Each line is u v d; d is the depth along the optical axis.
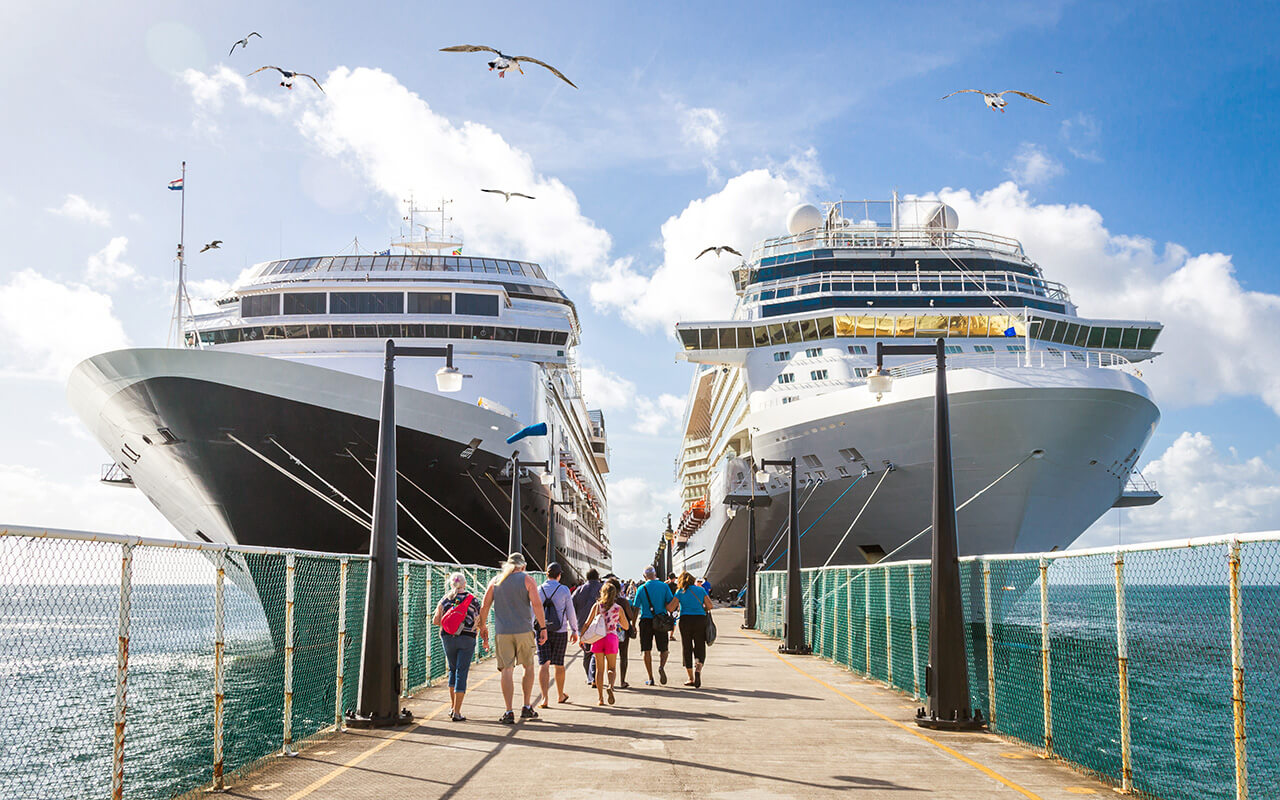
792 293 42.62
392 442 12.45
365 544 31.30
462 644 12.31
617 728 11.65
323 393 28.14
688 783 8.54
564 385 52.88
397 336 38.84
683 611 16.45
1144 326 39.94
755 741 10.75
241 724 19.08
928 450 31.94
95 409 30.02
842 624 20.86
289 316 38.69
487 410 31.42
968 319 38.69
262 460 28.81
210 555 8.88
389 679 11.79
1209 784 12.70
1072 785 8.55
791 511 24.12
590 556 72.94
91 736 17.41
